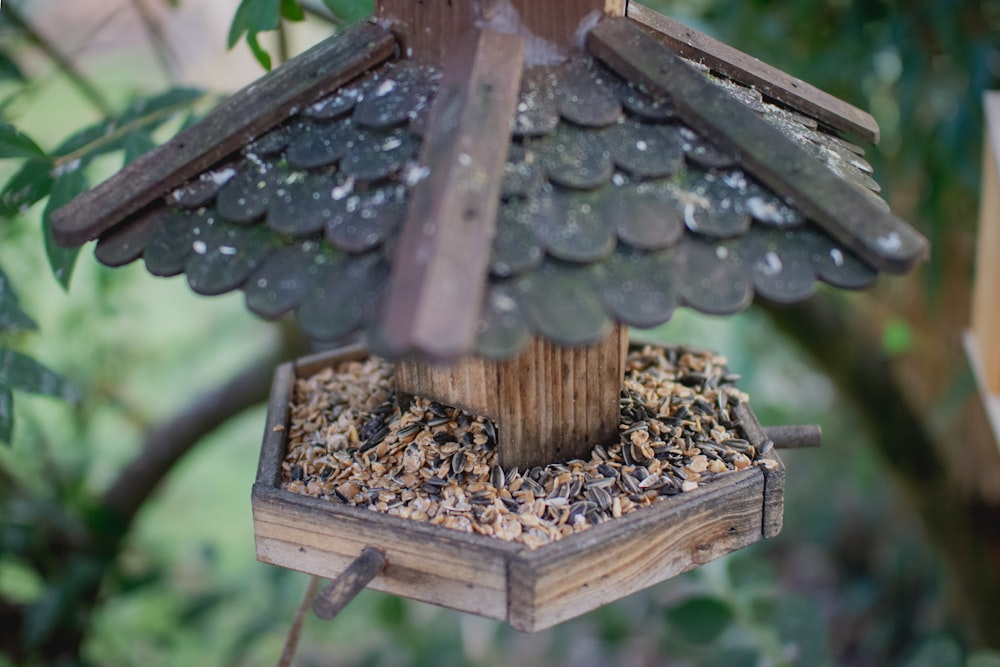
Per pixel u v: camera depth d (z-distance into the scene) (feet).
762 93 3.68
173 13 5.40
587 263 3.22
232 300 8.20
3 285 4.03
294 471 3.71
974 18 5.50
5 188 4.02
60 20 5.44
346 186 3.33
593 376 3.64
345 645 7.54
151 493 5.78
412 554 3.49
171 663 6.47
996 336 4.64
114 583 5.82
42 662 5.51
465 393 3.65
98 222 3.38
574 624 6.95
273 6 4.01
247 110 3.43
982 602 6.76
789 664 4.74
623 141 3.34
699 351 4.06
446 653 6.54
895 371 6.63
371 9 3.99
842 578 8.83
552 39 3.43
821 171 3.31
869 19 5.60
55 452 6.08
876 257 3.24
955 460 6.70
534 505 3.55
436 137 3.26
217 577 7.36
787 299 3.25
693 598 4.82
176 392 8.32
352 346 4.16
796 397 8.44
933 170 5.84
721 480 3.59
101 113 4.76
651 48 3.42
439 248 3.09
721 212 3.30
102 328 6.24
